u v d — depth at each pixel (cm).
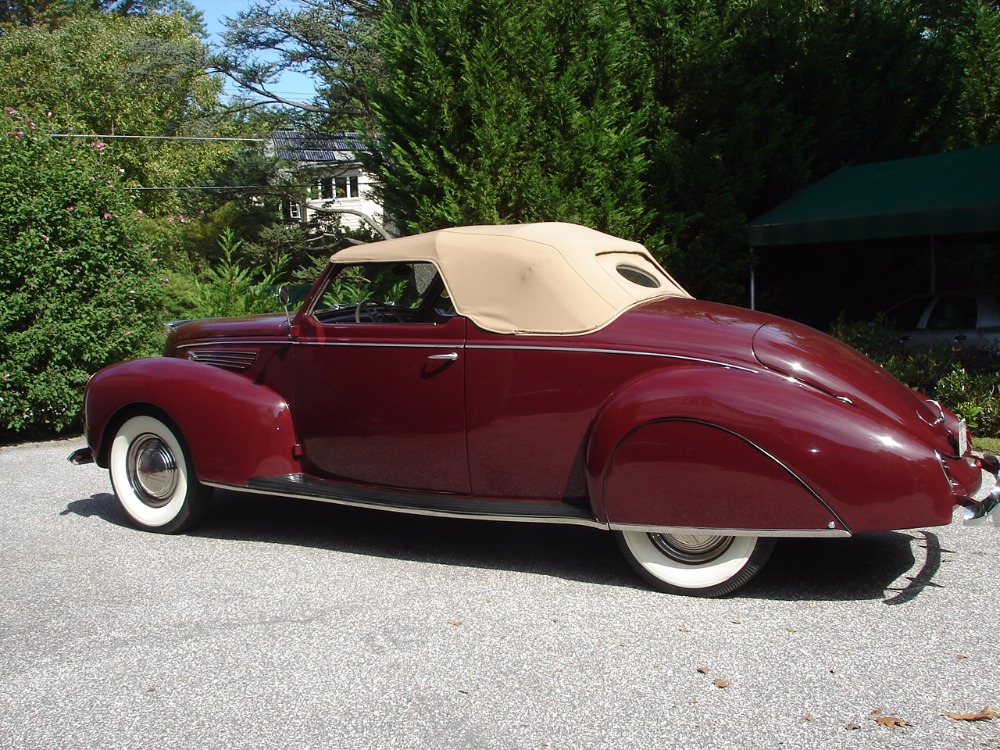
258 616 416
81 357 920
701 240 1223
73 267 922
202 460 520
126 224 961
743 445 389
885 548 488
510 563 482
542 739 302
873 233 1061
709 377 402
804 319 1412
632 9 1348
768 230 1173
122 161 2822
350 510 605
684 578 423
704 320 435
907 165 1208
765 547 406
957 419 440
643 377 418
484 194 1131
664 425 400
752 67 1348
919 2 1708
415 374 475
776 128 1273
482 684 342
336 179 3189
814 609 404
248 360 536
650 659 358
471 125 1168
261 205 3050
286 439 518
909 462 378
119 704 334
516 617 406
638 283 493
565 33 1220
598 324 436
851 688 329
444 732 308
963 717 304
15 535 559
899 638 370
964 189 1034
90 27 3058
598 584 446
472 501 462
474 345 458
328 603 430
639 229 1184
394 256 492
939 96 1411
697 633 382
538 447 447
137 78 2884
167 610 426
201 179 3200
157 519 553
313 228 3042
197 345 566
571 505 444
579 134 1169
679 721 310
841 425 383
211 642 388
